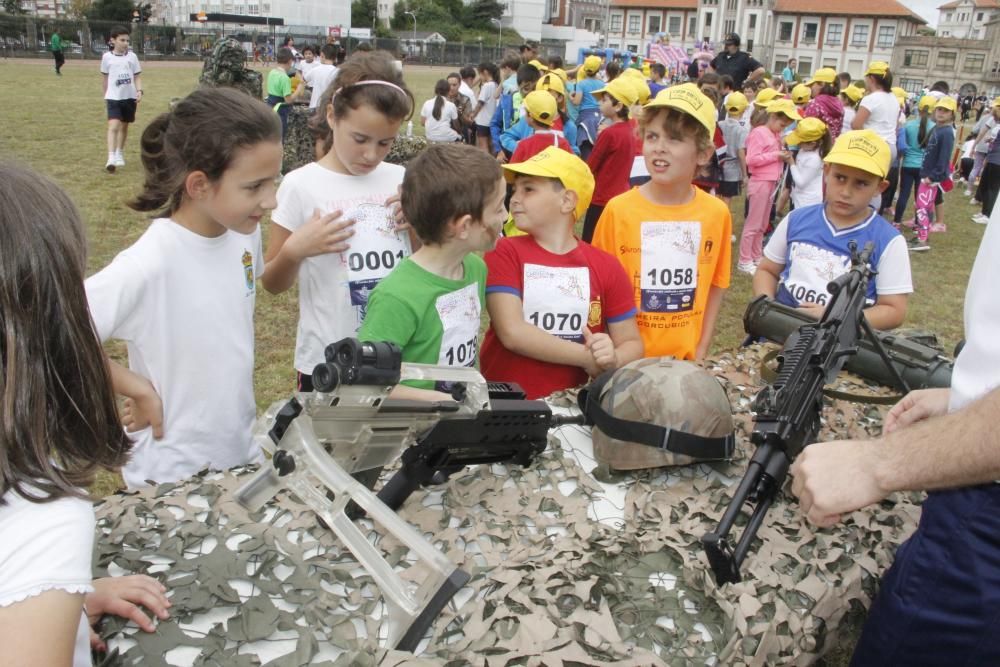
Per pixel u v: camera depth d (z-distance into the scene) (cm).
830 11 6931
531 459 168
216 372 204
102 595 118
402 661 104
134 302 184
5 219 78
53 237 81
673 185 284
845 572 146
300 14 7369
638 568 141
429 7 7962
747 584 137
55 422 83
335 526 111
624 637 126
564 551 142
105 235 689
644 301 289
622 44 7906
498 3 8381
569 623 123
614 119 608
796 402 145
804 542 151
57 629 78
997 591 127
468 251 199
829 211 300
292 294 591
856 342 181
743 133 822
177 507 147
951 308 692
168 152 183
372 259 251
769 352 233
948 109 888
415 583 116
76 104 1694
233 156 178
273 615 122
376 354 115
